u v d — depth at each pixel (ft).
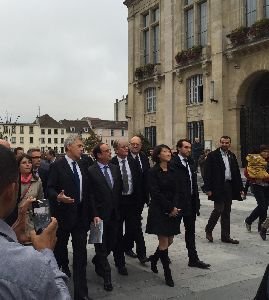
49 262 4.86
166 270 19.90
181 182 22.11
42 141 340.18
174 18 101.24
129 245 24.91
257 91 84.48
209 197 28.86
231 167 28.84
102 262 20.02
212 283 20.07
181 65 96.48
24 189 19.06
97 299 18.19
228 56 82.53
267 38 73.67
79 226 18.67
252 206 45.42
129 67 121.39
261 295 7.30
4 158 5.13
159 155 20.25
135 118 118.73
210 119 87.30
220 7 84.53
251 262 23.67
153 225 19.75
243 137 81.20
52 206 18.47
